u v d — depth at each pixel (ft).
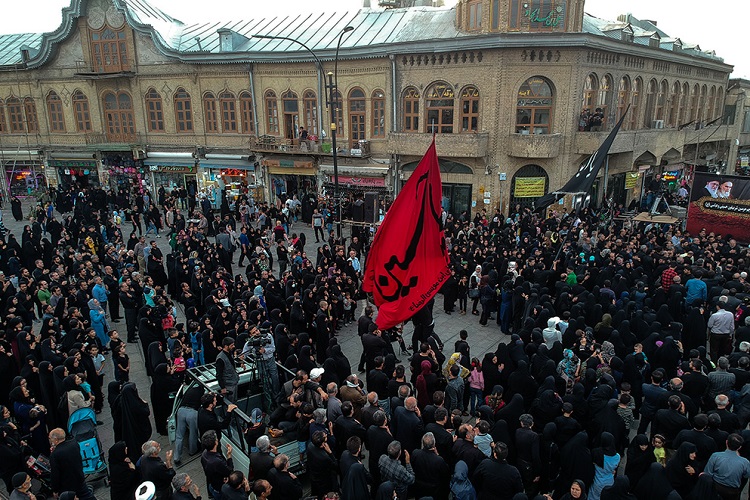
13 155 114.42
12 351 35.24
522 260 53.01
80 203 85.92
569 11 76.69
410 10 96.22
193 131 103.91
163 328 40.29
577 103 80.94
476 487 22.09
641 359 31.73
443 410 24.23
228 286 48.44
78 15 101.60
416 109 86.53
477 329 48.62
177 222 73.61
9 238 60.90
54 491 22.84
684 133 112.06
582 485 20.10
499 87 79.20
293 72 94.32
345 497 20.81
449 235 69.36
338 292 47.11
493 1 77.66
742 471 21.66
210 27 111.86
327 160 95.30
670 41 103.09
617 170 94.63
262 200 101.60
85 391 28.58
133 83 104.47
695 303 40.32
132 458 27.30
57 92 109.40
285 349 35.35
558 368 31.94
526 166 83.66
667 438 25.49
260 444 23.22
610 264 49.39
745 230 64.39
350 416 25.38
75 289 46.11
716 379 29.58
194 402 29.04
